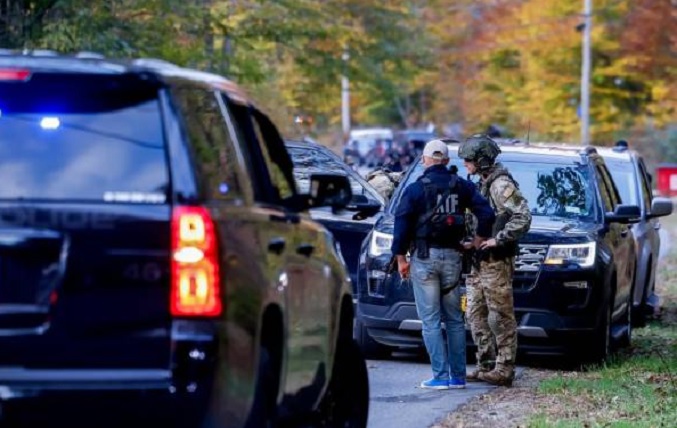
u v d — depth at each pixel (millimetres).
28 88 12625
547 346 26188
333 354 16594
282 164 16078
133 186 12312
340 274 16812
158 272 12133
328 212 29859
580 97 105688
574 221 27453
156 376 12055
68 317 12062
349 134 126375
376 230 27016
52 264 12102
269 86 75125
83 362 12070
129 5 48188
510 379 23969
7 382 11977
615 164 35531
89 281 12086
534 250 25906
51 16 44219
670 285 45844
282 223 14531
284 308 14086
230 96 14250
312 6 68000
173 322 12117
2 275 12078
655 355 28562
